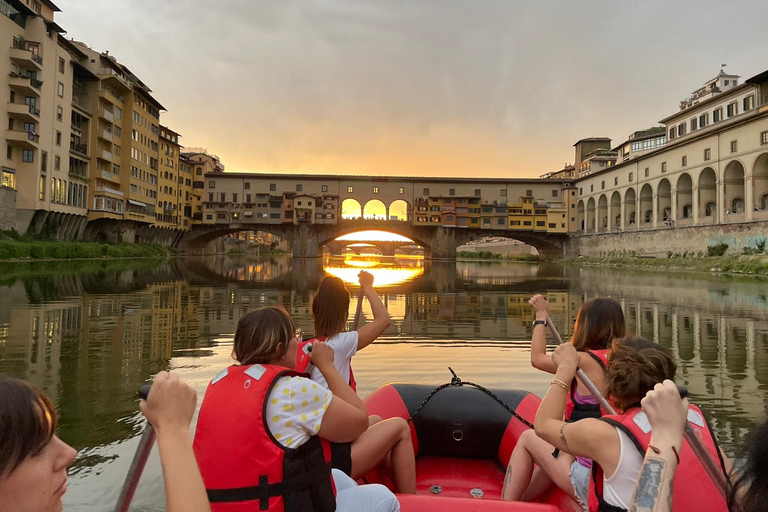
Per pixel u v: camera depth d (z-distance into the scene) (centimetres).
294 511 180
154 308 1454
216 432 183
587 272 4322
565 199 7600
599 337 298
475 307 1653
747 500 137
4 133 3709
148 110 6022
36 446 110
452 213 7388
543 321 343
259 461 178
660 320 1347
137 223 5922
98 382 685
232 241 11294
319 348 223
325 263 6056
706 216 4847
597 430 181
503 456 403
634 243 6025
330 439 199
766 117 4041
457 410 421
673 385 152
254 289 2161
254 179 7575
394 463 308
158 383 141
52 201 4203
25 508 109
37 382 683
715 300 1862
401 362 830
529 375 748
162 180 6450
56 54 4206
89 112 4888
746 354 913
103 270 3112
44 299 1569
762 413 585
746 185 4275
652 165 5722
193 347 919
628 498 171
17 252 3444
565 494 296
